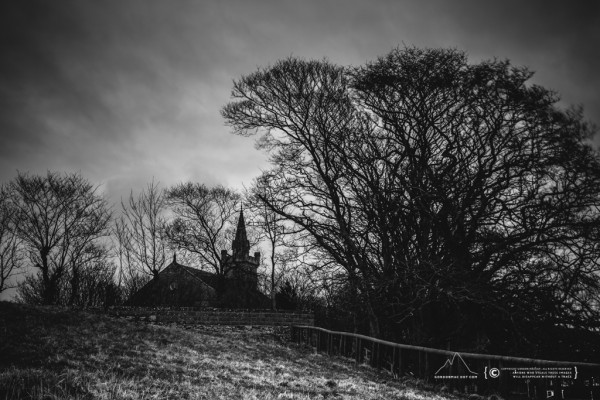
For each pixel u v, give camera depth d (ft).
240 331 82.79
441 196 63.67
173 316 81.05
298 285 123.65
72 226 126.31
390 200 69.82
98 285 125.08
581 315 56.49
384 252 71.31
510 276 59.82
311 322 90.27
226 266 163.84
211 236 163.84
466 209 64.34
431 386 43.34
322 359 55.77
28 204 122.52
